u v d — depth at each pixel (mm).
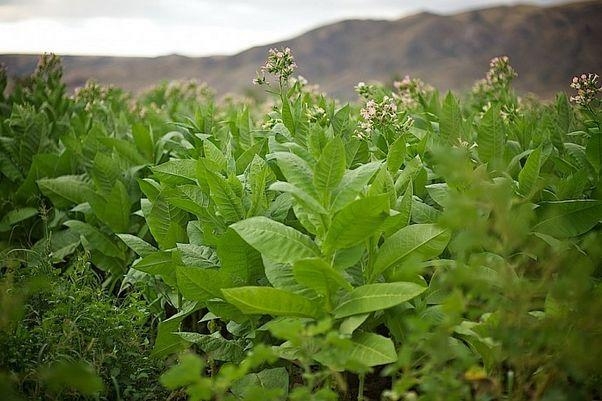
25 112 5422
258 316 3434
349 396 3602
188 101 9453
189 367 2525
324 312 3066
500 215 2791
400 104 5648
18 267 3863
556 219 3633
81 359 3260
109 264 4590
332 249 3045
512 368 3119
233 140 4758
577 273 2773
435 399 2584
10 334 3201
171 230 3840
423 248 3186
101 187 4617
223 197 3496
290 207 3723
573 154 4145
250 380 3252
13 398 2701
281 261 3027
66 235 4824
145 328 3975
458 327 2949
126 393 3357
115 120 6012
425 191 4016
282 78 4383
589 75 4680
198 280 3354
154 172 3967
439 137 4418
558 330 2754
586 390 2883
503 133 4137
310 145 3549
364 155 4082
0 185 5215
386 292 2982
